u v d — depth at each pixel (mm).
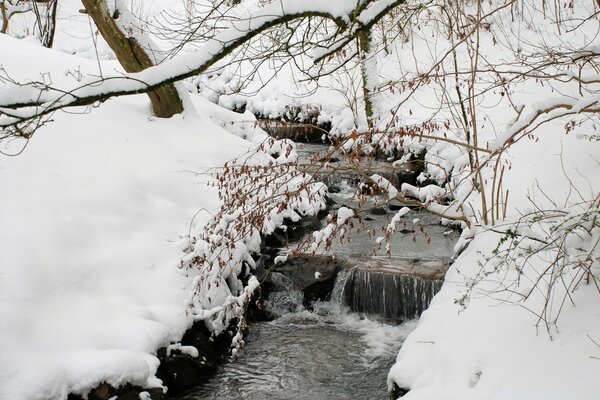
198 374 6980
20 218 7270
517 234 5816
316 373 7152
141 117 10680
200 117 11398
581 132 9117
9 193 7625
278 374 7141
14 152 8461
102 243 7535
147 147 9766
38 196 7730
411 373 5727
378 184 7078
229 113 12969
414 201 7250
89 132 9555
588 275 5457
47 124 9320
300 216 10039
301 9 4902
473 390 5117
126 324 6629
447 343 5812
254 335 7992
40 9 18562
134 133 10016
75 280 6910
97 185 8375
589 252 5289
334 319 8367
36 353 5977
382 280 8281
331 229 7238
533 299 5828
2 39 12609
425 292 8055
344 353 7547
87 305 6715
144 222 8234
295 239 9492
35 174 8156
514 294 6051
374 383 6934
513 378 5020
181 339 7008
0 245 6789
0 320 6059
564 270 5887
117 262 7375
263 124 15320
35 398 5660
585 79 5988
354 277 8453
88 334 6379
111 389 5957
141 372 6160
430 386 5414
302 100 15617
